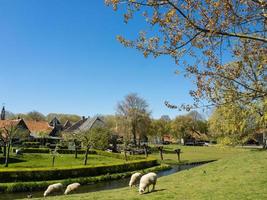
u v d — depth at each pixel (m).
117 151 86.94
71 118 172.12
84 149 80.94
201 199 18.48
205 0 8.09
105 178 43.69
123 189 25.44
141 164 55.19
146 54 9.02
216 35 8.41
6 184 35.06
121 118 96.25
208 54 8.98
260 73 9.52
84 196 21.88
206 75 9.23
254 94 9.07
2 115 116.69
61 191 29.77
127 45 9.07
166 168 57.72
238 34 8.28
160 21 8.42
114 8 8.36
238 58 9.37
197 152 95.62
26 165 51.66
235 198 18.41
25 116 163.75
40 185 36.78
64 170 41.41
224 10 8.12
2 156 60.41
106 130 68.94
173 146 126.50
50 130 119.44
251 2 8.26
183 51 9.00
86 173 43.69
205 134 139.12
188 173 32.88
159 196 19.83
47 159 62.25
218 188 22.08
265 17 8.14
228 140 35.12
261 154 36.97
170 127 142.25
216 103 9.42
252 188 21.16
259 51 9.34
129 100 96.69
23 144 85.88
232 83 9.28
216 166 34.03
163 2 8.21
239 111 10.14
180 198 19.05
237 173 28.44
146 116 96.81
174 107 9.55
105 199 19.86
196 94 9.45
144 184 21.41
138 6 8.33
